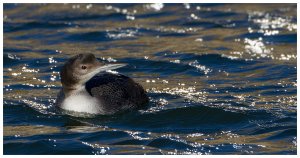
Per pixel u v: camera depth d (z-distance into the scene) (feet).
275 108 59.72
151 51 77.82
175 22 89.45
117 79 60.70
